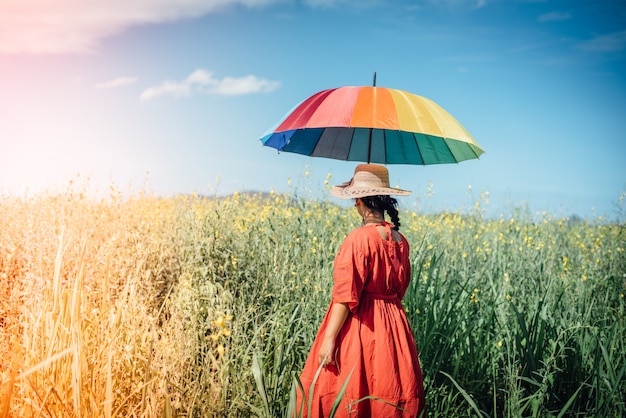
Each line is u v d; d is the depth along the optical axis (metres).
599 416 3.69
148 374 2.98
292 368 3.97
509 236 8.04
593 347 4.34
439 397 4.08
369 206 3.37
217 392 3.02
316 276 5.17
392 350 3.17
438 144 4.23
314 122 3.36
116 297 4.74
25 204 6.86
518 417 3.58
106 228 6.52
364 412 3.11
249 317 4.53
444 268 6.17
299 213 6.67
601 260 7.68
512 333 4.48
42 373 2.94
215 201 6.81
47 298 3.46
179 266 5.78
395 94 3.55
